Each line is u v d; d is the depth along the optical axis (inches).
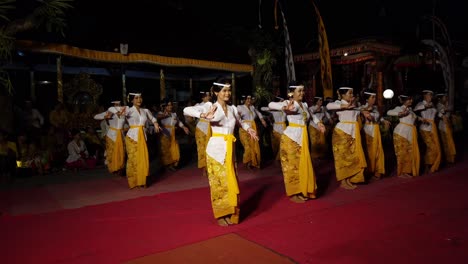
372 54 463.8
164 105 298.5
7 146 271.0
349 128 211.8
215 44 400.8
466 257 115.8
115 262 118.6
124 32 336.8
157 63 350.0
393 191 204.4
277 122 309.4
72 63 509.4
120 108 238.4
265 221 157.2
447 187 211.5
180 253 124.8
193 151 405.7
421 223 148.4
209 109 152.0
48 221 161.9
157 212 173.5
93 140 342.3
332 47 482.9
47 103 487.8
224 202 151.3
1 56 201.3
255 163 284.8
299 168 184.1
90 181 253.0
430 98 259.3
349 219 156.0
